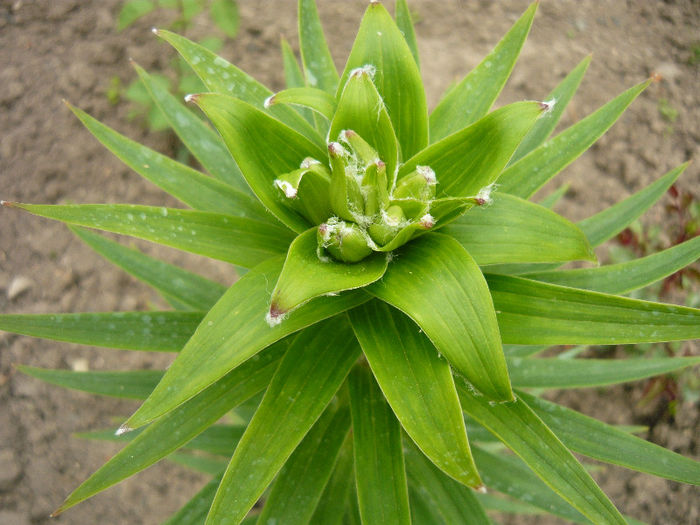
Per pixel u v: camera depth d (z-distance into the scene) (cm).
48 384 54
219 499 23
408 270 21
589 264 58
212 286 36
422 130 25
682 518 53
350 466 33
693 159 61
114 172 59
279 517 27
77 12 64
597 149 61
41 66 61
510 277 24
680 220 55
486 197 21
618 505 53
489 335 19
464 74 63
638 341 22
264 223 25
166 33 25
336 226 21
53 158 59
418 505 33
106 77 61
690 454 54
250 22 65
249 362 27
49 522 51
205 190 28
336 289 19
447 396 21
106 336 27
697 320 21
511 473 34
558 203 60
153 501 53
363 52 24
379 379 21
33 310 56
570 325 23
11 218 58
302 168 21
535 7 25
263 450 23
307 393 24
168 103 32
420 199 22
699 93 63
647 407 55
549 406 28
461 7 67
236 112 22
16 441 53
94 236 35
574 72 32
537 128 32
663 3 67
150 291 57
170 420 26
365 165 22
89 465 53
